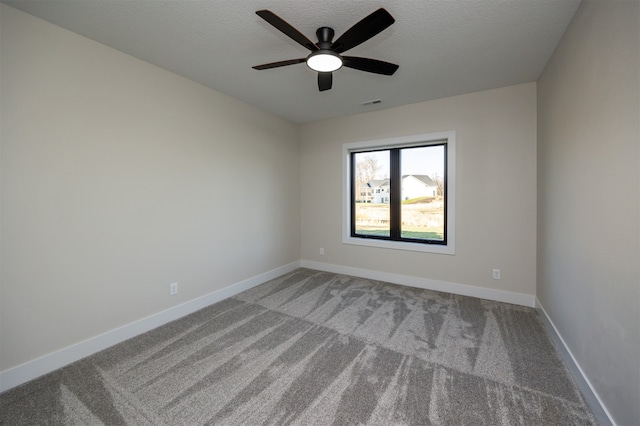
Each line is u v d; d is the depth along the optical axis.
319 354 2.01
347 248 4.05
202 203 2.88
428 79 2.72
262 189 3.69
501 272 3.00
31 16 1.74
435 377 1.74
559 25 1.85
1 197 1.64
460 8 1.68
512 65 2.43
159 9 1.70
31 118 1.75
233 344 2.16
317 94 3.11
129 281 2.28
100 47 2.07
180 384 1.70
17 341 1.71
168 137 2.55
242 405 1.52
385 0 1.61
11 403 1.55
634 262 1.13
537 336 2.24
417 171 3.63
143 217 2.37
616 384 1.26
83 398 1.58
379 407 1.50
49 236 1.84
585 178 1.60
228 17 1.78
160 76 2.47
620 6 1.23
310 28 1.90
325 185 4.20
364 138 3.81
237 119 3.28
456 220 3.21
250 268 3.51
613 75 1.29
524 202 2.87
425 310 2.77
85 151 2.00
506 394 1.59
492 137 2.99
